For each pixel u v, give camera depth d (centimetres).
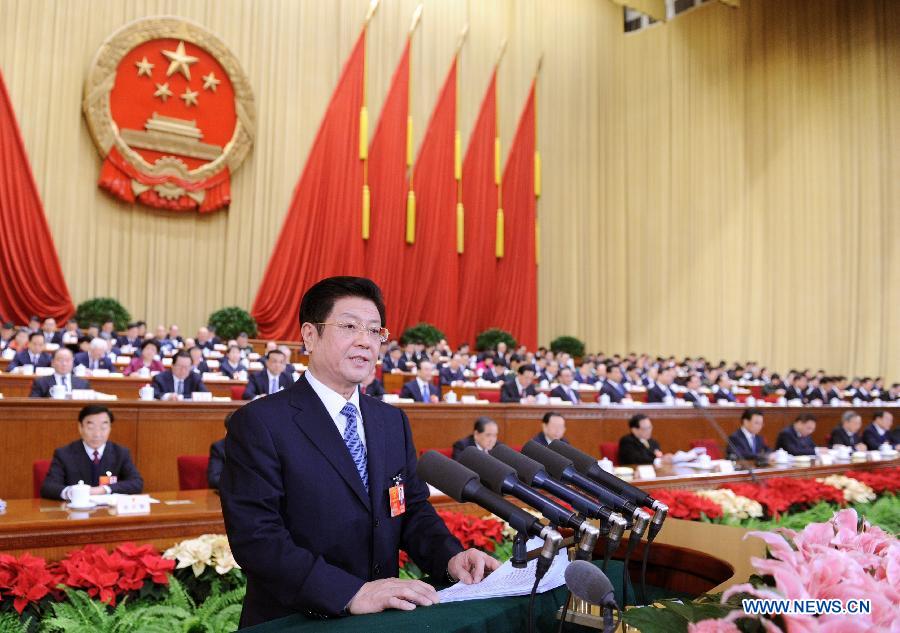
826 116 1714
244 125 1433
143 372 847
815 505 554
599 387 1205
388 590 147
